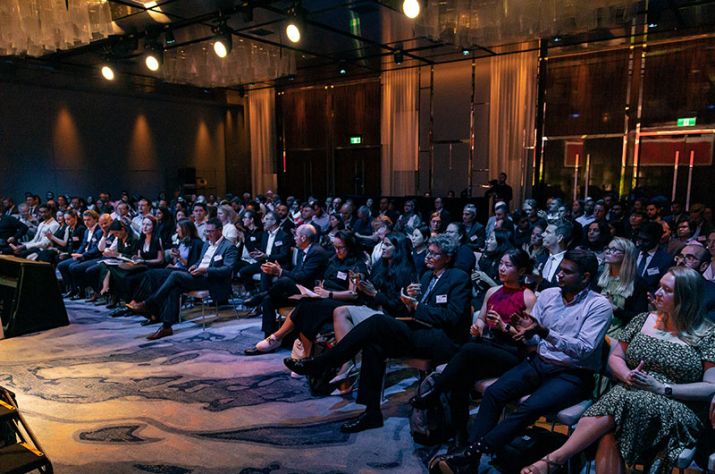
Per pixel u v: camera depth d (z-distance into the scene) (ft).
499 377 9.20
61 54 33.37
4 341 16.12
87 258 22.22
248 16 24.12
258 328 17.57
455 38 27.20
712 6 26.00
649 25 27.86
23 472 7.18
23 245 25.21
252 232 21.59
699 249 11.64
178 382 12.69
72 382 12.67
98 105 45.91
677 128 33.42
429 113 43.91
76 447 9.39
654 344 7.92
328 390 11.66
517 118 39.11
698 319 7.73
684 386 7.39
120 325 18.01
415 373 13.43
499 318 8.75
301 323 12.60
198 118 54.03
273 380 12.84
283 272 15.99
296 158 52.60
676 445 7.14
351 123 48.49
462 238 18.79
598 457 7.54
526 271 9.99
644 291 10.94
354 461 8.96
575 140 37.42
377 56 36.70
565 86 37.40
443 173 43.80
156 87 46.60
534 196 39.11
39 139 42.14
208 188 55.11
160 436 9.84
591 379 8.54
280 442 9.63
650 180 34.76
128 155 48.26
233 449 9.35
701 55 32.09
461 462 8.01
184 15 26.07
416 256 16.25
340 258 14.35
